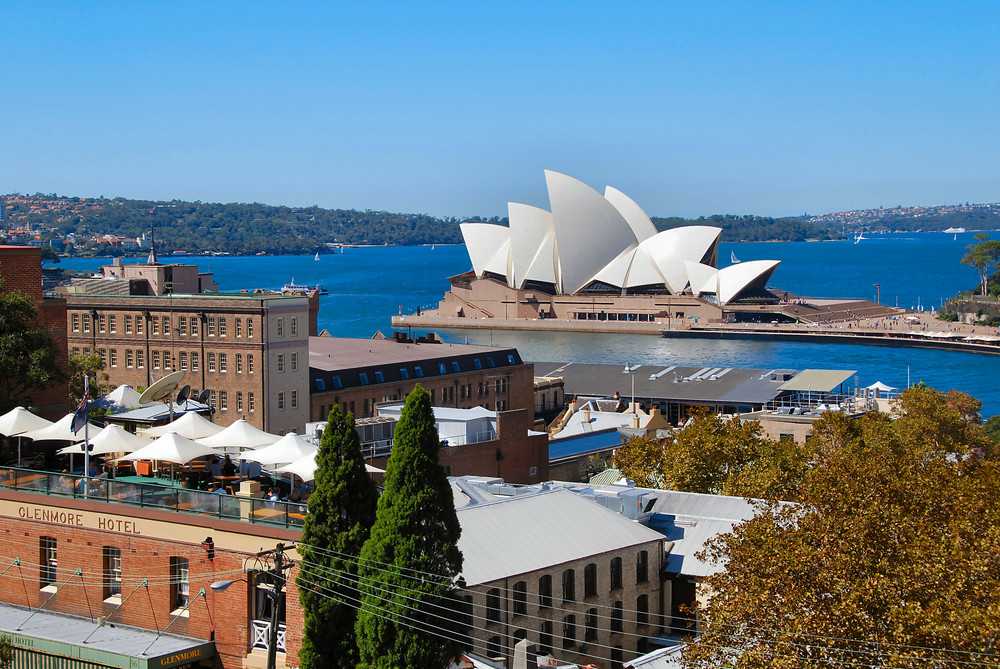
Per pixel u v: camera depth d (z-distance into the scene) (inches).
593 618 2273.6
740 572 1833.2
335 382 5497.1
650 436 4977.9
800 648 1635.1
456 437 3762.3
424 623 1596.9
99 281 6028.5
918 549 1706.4
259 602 1755.7
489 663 1910.7
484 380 6141.7
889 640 1620.3
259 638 1736.0
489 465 3735.2
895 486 1966.0
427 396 1651.1
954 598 1640.0
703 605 2393.0
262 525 1753.2
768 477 3029.0
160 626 1817.2
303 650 1642.5
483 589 2039.9
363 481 1715.1
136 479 2237.9
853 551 1752.0
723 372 7288.4
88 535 1905.8
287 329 5295.3
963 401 4717.0
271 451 2144.4
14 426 2380.7
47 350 2866.6
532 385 6461.6
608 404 6161.4
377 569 1620.3
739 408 6456.7
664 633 2431.1
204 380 5339.6
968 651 1556.3
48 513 1961.1
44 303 3046.3
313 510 1680.6
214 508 1817.2
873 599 1662.2
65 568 1929.1
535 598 2150.6
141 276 6422.2
